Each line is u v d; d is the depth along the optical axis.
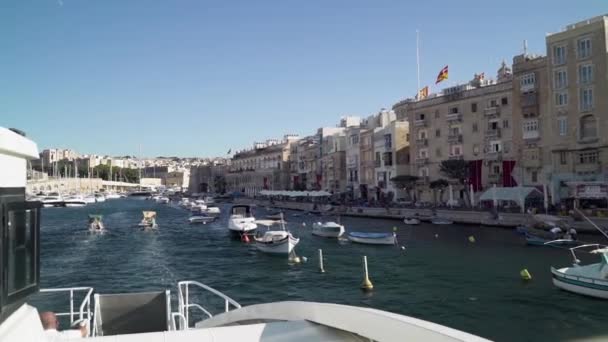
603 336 21.66
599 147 64.62
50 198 158.62
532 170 75.50
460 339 3.67
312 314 5.30
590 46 66.06
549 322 23.78
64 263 43.81
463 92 88.69
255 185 189.75
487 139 84.00
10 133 4.08
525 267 37.50
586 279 27.78
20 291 4.17
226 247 54.34
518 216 63.72
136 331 11.58
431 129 95.56
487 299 28.23
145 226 80.56
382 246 52.25
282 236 48.91
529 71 75.75
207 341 4.86
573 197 65.44
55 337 5.01
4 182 4.01
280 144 181.38
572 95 68.12
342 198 121.94
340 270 38.72
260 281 35.25
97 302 11.41
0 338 3.62
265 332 5.02
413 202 94.94
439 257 43.66
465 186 85.88
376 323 4.49
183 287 32.84
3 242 3.90
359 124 144.00
